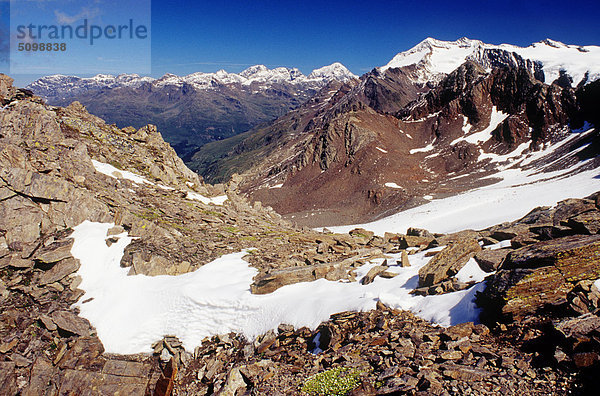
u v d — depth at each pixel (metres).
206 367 24.41
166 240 37.62
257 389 18.39
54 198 35.53
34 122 43.19
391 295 22.91
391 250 39.53
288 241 46.16
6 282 29.03
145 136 63.28
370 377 16.06
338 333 21.25
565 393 12.26
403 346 17.61
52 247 32.44
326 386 16.55
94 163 48.84
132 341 27.34
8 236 31.19
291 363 20.80
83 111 59.00
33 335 26.30
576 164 128.38
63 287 30.78
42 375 23.88
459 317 18.84
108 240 35.19
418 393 13.80
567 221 21.39
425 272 23.80
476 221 90.88
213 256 37.88
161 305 29.58
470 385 13.66
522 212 84.19
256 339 25.12
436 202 132.62
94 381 23.91
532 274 16.98
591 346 13.30
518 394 12.77
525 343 15.25
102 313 28.98
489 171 165.38
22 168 34.84
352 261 33.19
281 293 28.45
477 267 22.36
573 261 16.89
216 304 28.69
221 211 53.94
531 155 168.50
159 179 55.41
